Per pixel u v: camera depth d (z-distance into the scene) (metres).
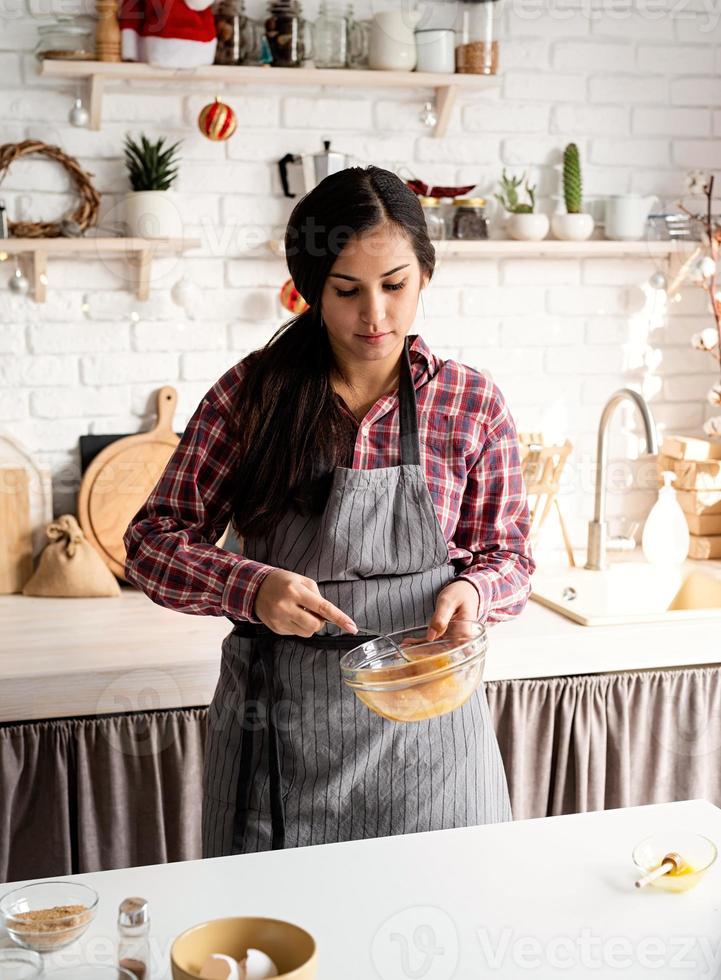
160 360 2.76
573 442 3.03
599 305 2.98
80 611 2.52
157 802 2.16
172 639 2.30
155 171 2.57
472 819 1.64
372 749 1.60
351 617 1.63
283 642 1.62
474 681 1.36
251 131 2.70
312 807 1.62
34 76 2.57
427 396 1.66
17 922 1.14
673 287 2.97
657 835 1.34
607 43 2.87
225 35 2.53
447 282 2.88
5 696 2.06
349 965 1.11
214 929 1.06
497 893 1.25
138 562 1.63
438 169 2.82
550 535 3.02
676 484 3.00
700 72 2.94
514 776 2.32
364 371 1.63
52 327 2.69
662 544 2.84
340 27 2.60
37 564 2.71
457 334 2.91
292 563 1.64
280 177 2.72
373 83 2.63
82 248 2.52
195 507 1.68
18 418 2.70
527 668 2.30
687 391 3.05
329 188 1.48
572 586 2.74
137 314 2.72
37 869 2.13
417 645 1.48
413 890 1.26
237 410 1.64
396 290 1.50
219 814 1.66
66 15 2.49
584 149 2.90
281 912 1.21
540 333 2.96
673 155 2.96
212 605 1.56
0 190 2.59
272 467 1.61
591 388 3.01
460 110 2.81
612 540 2.87
